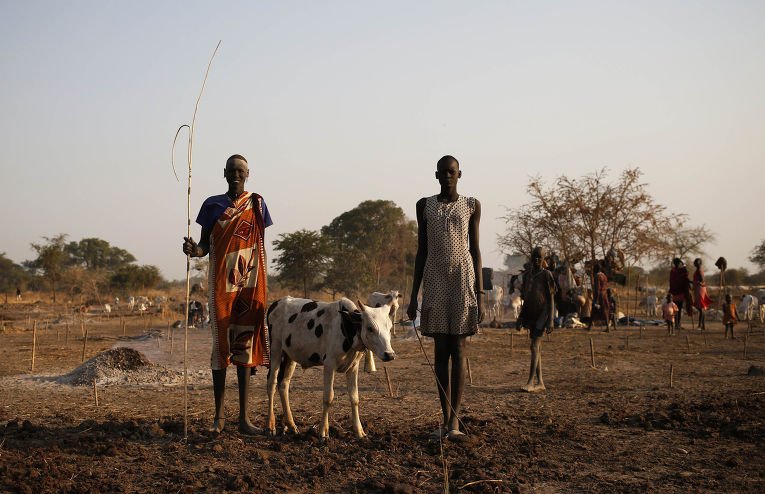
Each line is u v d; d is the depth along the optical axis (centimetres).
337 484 529
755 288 5606
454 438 653
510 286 2781
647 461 594
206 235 705
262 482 525
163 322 3388
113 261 11744
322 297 6309
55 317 3834
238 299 703
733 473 551
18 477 526
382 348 631
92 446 634
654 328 2553
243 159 721
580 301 2458
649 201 3119
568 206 3166
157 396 988
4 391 1044
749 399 864
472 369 1295
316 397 959
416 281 704
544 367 1319
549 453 623
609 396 952
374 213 8244
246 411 706
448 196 698
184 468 570
